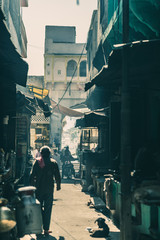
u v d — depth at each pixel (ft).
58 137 104.37
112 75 19.65
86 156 40.70
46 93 69.41
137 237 17.20
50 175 21.17
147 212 15.93
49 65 119.44
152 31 21.74
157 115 20.27
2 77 26.35
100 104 50.98
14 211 16.78
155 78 19.51
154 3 18.39
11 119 30.50
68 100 119.75
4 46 19.66
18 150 38.65
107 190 24.06
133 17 21.84
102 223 20.93
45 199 21.09
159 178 16.29
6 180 19.44
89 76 78.18
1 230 12.52
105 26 44.62
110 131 24.18
